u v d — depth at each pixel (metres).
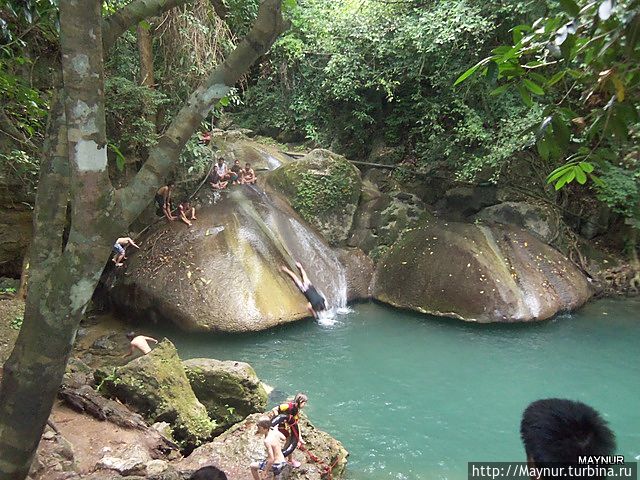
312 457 6.63
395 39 14.13
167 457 6.52
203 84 2.87
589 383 9.30
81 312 2.76
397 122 15.92
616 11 2.48
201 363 8.06
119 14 3.27
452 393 9.05
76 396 6.90
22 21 7.05
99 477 5.12
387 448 7.56
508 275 12.22
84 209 2.64
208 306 11.05
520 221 13.79
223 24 12.94
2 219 11.23
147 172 2.79
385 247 14.20
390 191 15.31
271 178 14.43
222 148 15.68
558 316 12.14
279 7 2.84
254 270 11.75
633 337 11.09
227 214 12.81
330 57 16.58
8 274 11.56
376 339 11.12
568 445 1.75
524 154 14.20
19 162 9.80
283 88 18.00
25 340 2.75
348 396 8.96
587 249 14.31
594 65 2.61
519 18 11.84
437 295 12.38
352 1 15.87
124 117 12.00
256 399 7.93
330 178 13.94
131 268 11.94
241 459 6.33
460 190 14.57
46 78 9.64
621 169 12.66
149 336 11.07
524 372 9.72
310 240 13.38
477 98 13.70
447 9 12.94
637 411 8.40
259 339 11.02
